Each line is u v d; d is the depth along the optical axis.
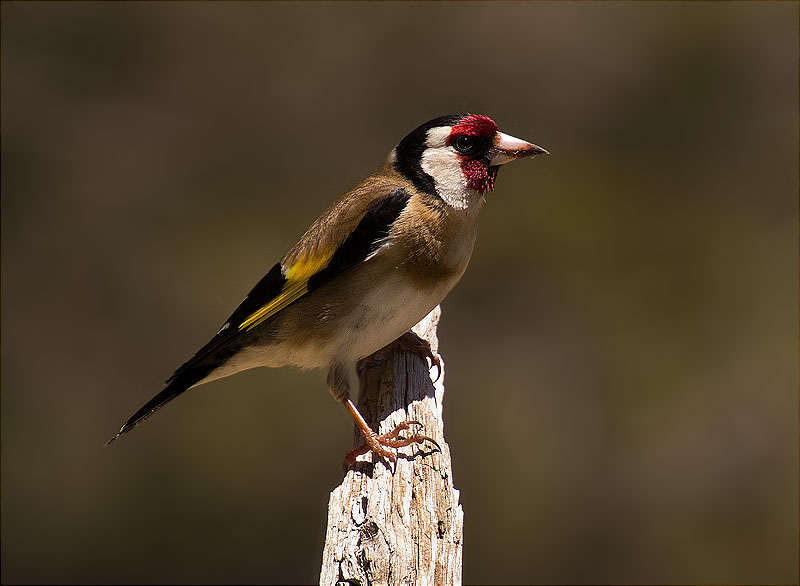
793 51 16.14
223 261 15.34
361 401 6.99
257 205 15.80
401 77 16.30
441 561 5.35
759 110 16.08
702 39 16.30
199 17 16.39
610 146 15.91
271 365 7.00
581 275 15.05
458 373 14.47
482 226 15.12
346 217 6.58
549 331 14.69
